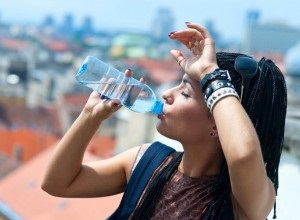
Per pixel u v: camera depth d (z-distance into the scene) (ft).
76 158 7.62
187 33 7.07
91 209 35.53
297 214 12.03
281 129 7.20
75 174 7.72
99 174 7.83
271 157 7.19
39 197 47.80
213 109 6.61
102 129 95.55
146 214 7.16
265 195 6.59
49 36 334.85
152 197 7.19
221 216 6.91
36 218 44.11
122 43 294.46
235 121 6.39
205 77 6.72
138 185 7.34
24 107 139.54
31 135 118.62
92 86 7.55
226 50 7.39
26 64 214.69
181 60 7.18
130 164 7.73
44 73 207.21
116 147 90.58
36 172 53.52
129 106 7.49
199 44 7.06
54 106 140.46
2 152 111.24
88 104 7.55
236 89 6.95
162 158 7.43
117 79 7.53
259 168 6.34
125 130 92.22
